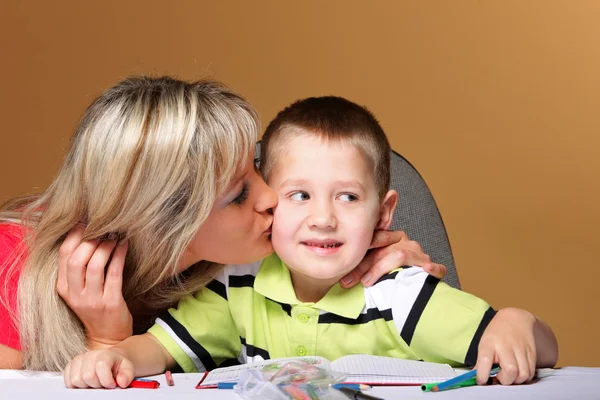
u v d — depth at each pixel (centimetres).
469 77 342
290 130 146
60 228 142
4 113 328
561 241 348
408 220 205
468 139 343
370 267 151
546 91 344
